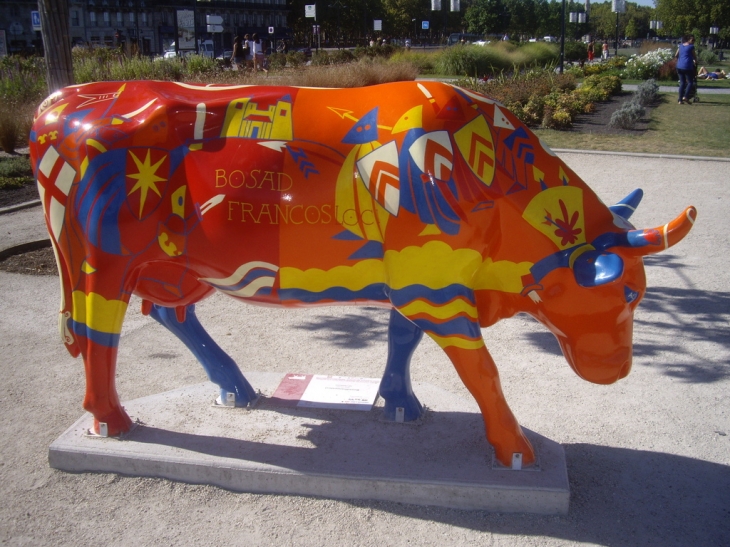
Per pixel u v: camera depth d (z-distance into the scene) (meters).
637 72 30.55
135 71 19.06
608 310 2.88
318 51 36.69
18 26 50.38
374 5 81.06
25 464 3.46
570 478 3.35
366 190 2.83
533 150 2.93
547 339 5.19
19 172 10.92
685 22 71.50
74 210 3.12
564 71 30.34
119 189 3.02
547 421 3.94
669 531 2.99
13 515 3.08
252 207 2.91
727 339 5.12
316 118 2.93
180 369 4.66
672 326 5.38
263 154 2.91
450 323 2.92
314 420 3.62
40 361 4.77
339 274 2.97
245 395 3.75
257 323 5.50
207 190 2.95
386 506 3.10
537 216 2.87
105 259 3.11
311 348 5.01
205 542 2.91
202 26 64.19
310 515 3.06
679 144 13.39
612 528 2.99
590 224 2.91
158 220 3.02
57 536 2.96
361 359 4.81
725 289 6.18
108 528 3.00
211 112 3.00
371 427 3.54
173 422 3.59
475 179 2.80
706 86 26.91
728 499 3.23
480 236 2.82
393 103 2.89
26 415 4.00
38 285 6.34
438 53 32.66
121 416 3.45
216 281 3.10
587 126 16.14
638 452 3.61
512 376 4.55
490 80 22.83
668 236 2.58
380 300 3.08
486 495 3.04
